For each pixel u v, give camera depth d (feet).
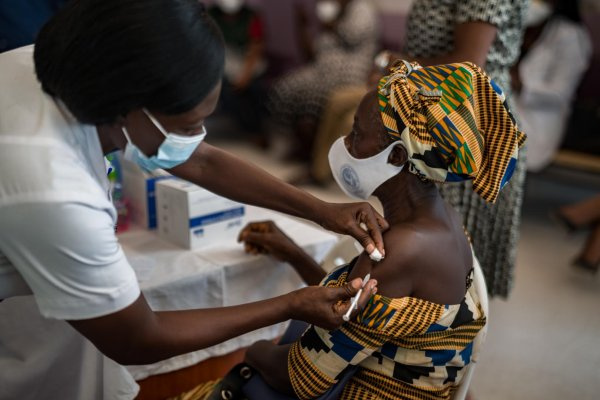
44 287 2.66
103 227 2.66
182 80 2.46
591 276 9.34
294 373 3.44
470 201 5.46
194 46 2.46
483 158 3.27
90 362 3.97
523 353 7.19
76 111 2.56
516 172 5.58
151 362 3.05
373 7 14.33
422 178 3.40
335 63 13.20
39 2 7.58
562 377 6.74
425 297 3.30
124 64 2.38
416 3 5.41
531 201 12.72
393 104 3.18
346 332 3.27
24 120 2.64
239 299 4.85
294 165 13.93
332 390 3.41
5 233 2.56
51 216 2.50
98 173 2.92
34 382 4.03
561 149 11.59
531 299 8.53
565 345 7.40
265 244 4.77
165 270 4.56
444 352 3.37
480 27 4.75
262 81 15.69
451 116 3.09
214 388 3.73
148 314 2.92
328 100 12.92
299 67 15.83
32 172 2.52
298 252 4.72
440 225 3.41
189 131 2.80
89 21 2.39
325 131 12.39
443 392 3.54
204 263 4.70
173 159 2.97
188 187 4.95
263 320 3.18
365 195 3.63
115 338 2.85
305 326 4.23
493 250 5.85
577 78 11.26
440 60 4.90
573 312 8.21
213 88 2.60
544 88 10.85
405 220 3.49
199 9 2.56
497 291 6.04
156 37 2.37
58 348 3.99
